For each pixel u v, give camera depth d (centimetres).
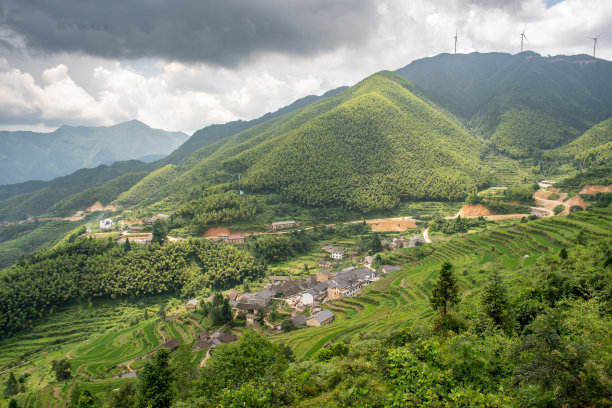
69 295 14450
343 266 16762
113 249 16988
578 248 6762
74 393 6550
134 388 5734
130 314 14338
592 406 2070
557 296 4362
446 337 3994
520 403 2216
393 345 4200
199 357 9406
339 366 3731
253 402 3053
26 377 10338
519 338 3366
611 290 4031
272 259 18225
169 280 15925
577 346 2267
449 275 4506
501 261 10119
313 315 10588
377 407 2612
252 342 4600
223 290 15812
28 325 13262
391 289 10975
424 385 2508
